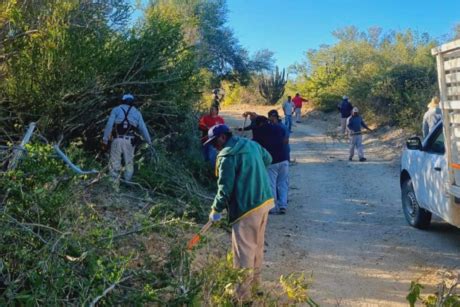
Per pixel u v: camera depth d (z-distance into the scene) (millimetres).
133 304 3854
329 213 8906
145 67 8648
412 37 25438
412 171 7641
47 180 4266
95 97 7898
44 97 7258
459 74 5691
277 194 8883
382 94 21359
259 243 5066
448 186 6203
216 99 14711
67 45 7316
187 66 9328
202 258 5746
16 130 7164
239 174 4836
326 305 5129
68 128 7816
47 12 7582
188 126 9961
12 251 3680
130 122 7711
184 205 7266
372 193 10570
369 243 7137
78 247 3887
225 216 5000
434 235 7406
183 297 3979
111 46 8328
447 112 6086
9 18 6898
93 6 8508
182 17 11969
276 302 4680
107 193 6344
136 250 4793
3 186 4098
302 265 6254
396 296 5348
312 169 13922
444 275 5895
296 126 27031
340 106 22125
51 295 3396
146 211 6516
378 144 18125
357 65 31484
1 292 3596
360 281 5766
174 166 8672
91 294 3486
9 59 7246
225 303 4168
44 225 3881
